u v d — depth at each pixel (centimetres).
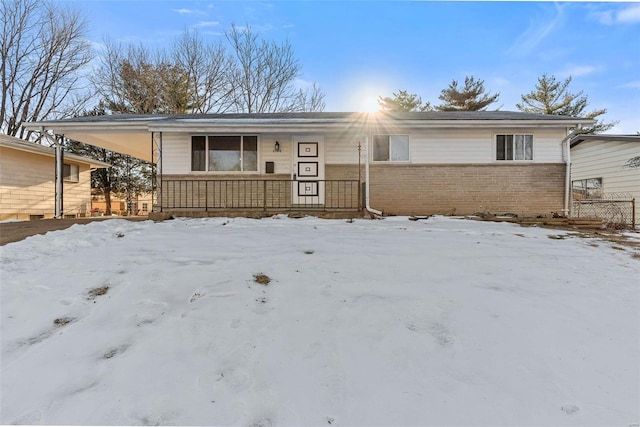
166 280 333
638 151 1101
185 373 210
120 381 203
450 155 936
